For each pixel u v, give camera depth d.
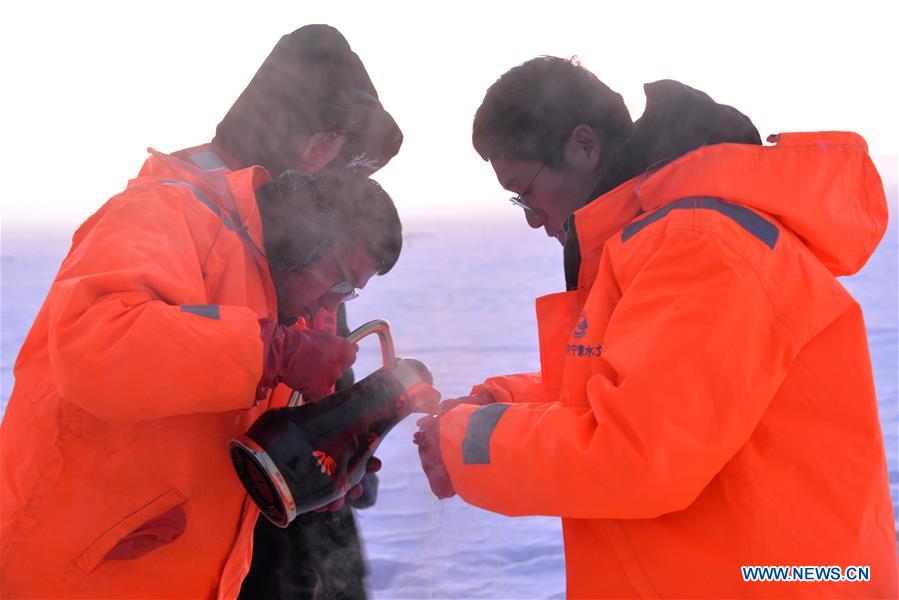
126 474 1.41
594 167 1.54
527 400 1.70
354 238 1.50
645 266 1.31
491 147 1.53
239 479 1.47
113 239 1.32
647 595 1.40
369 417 1.44
